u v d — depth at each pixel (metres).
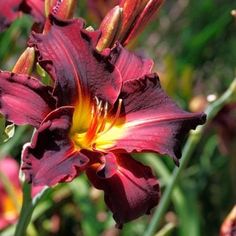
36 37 0.70
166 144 0.71
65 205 1.14
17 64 0.71
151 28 1.47
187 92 1.21
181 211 1.07
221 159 1.27
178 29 1.54
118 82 0.72
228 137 1.12
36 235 1.01
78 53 0.71
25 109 0.67
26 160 0.65
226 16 1.36
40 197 0.76
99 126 0.72
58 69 0.70
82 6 1.14
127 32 0.76
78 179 1.07
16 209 1.03
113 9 0.73
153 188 0.70
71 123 0.69
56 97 0.69
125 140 0.71
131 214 0.68
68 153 0.68
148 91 0.73
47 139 0.67
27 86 0.68
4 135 0.72
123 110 0.73
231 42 1.51
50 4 0.75
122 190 0.69
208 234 1.26
